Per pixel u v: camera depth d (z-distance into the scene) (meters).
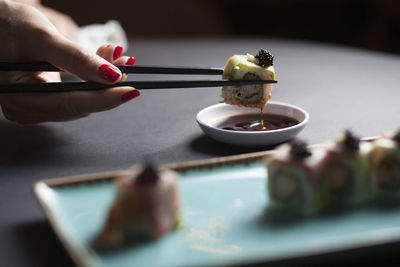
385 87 0.74
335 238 0.42
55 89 0.54
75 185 0.47
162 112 0.66
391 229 0.43
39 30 0.56
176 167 0.49
